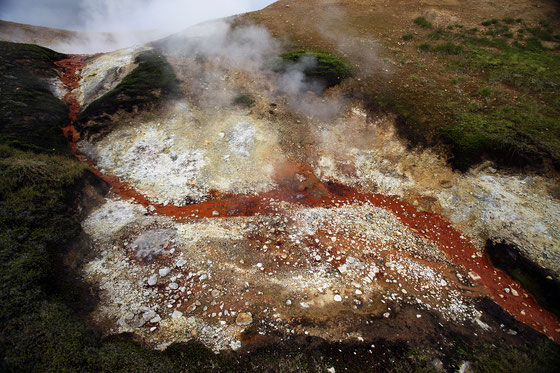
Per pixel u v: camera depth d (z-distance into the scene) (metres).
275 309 6.51
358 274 7.61
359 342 6.09
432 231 9.30
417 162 10.71
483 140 9.80
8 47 14.41
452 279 7.84
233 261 7.57
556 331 6.74
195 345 5.71
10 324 4.96
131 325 5.95
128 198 9.72
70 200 8.26
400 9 20.25
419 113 11.55
